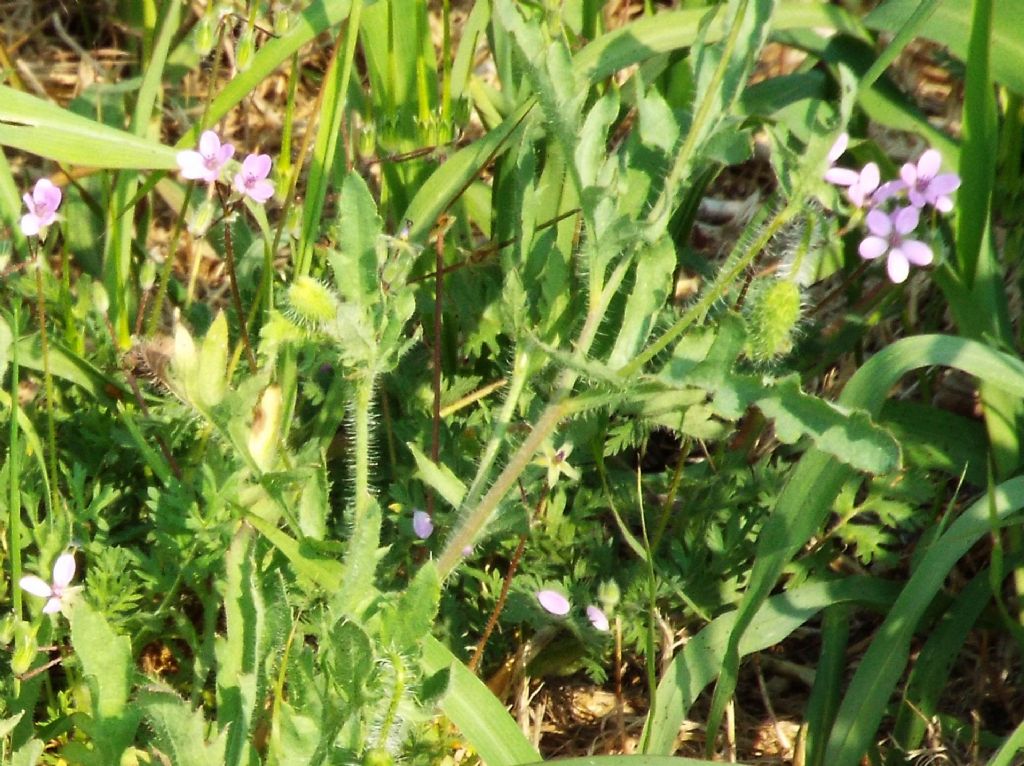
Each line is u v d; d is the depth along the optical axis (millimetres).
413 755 627
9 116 647
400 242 603
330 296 579
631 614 662
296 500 641
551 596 638
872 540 666
